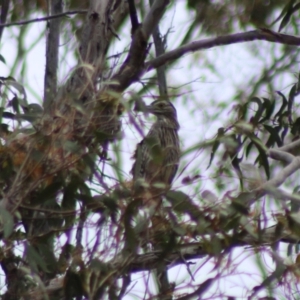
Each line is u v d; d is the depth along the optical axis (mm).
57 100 9336
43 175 9125
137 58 10461
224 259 9109
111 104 9156
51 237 9477
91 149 9352
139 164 9844
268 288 9289
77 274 9133
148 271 9227
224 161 10328
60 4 12531
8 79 10344
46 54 12031
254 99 12102
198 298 8992
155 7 10648
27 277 9539
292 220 9461
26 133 9367
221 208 9078
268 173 10977
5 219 8711
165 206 9219
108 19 11430
